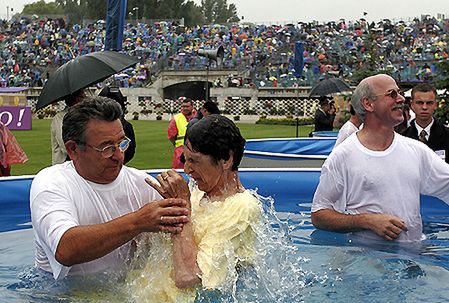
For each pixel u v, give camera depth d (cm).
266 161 965
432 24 4891
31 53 5462
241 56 4866
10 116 2755
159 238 332
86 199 337
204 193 342
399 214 454
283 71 4072
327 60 3950
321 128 1524
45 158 1588
